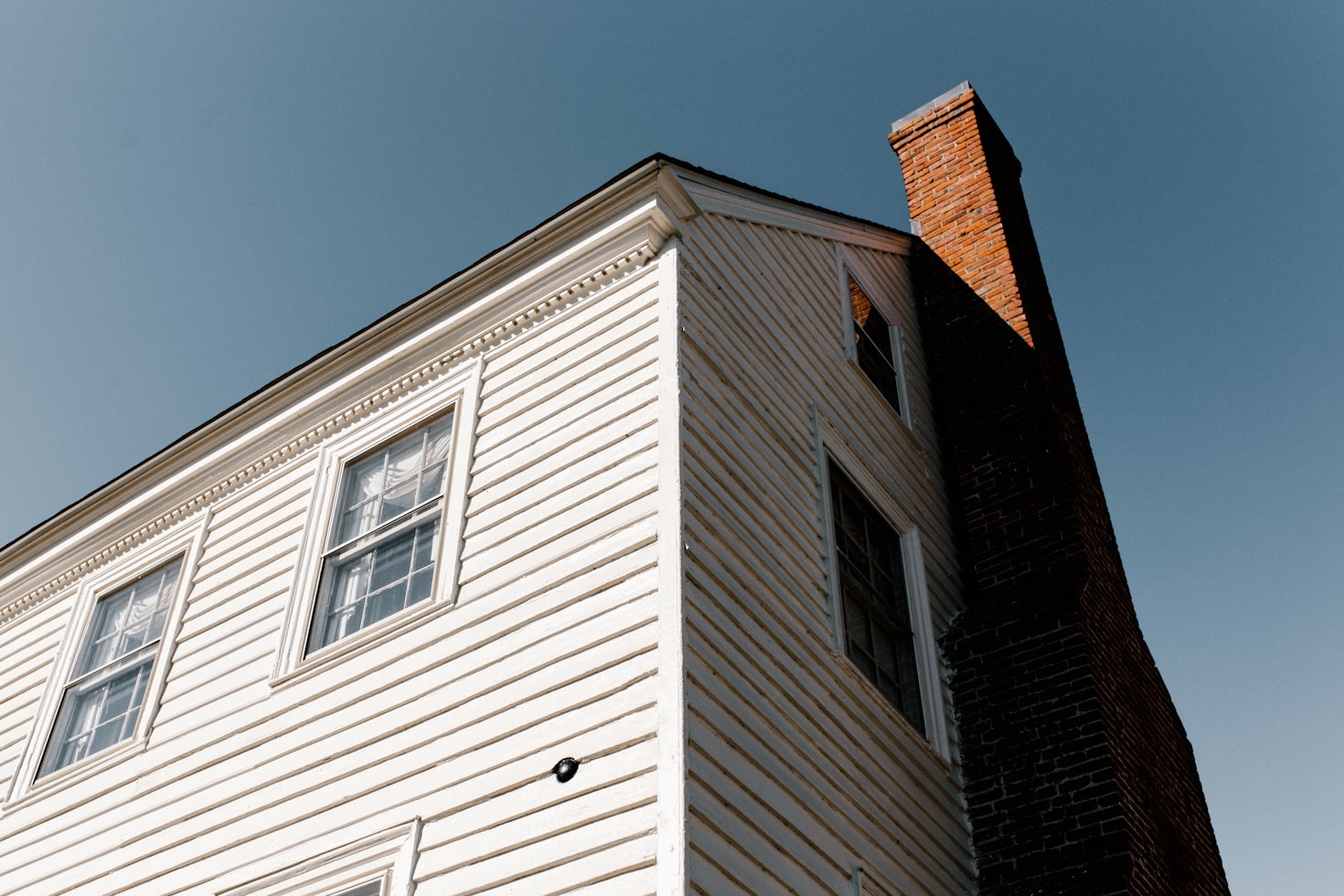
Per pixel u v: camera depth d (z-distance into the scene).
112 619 9.99
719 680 6.11
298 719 7.37
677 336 7.31
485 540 7.34
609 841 5.52
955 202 12.80
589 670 6.18
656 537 6.42
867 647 8.38
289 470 9.32
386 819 6.44
